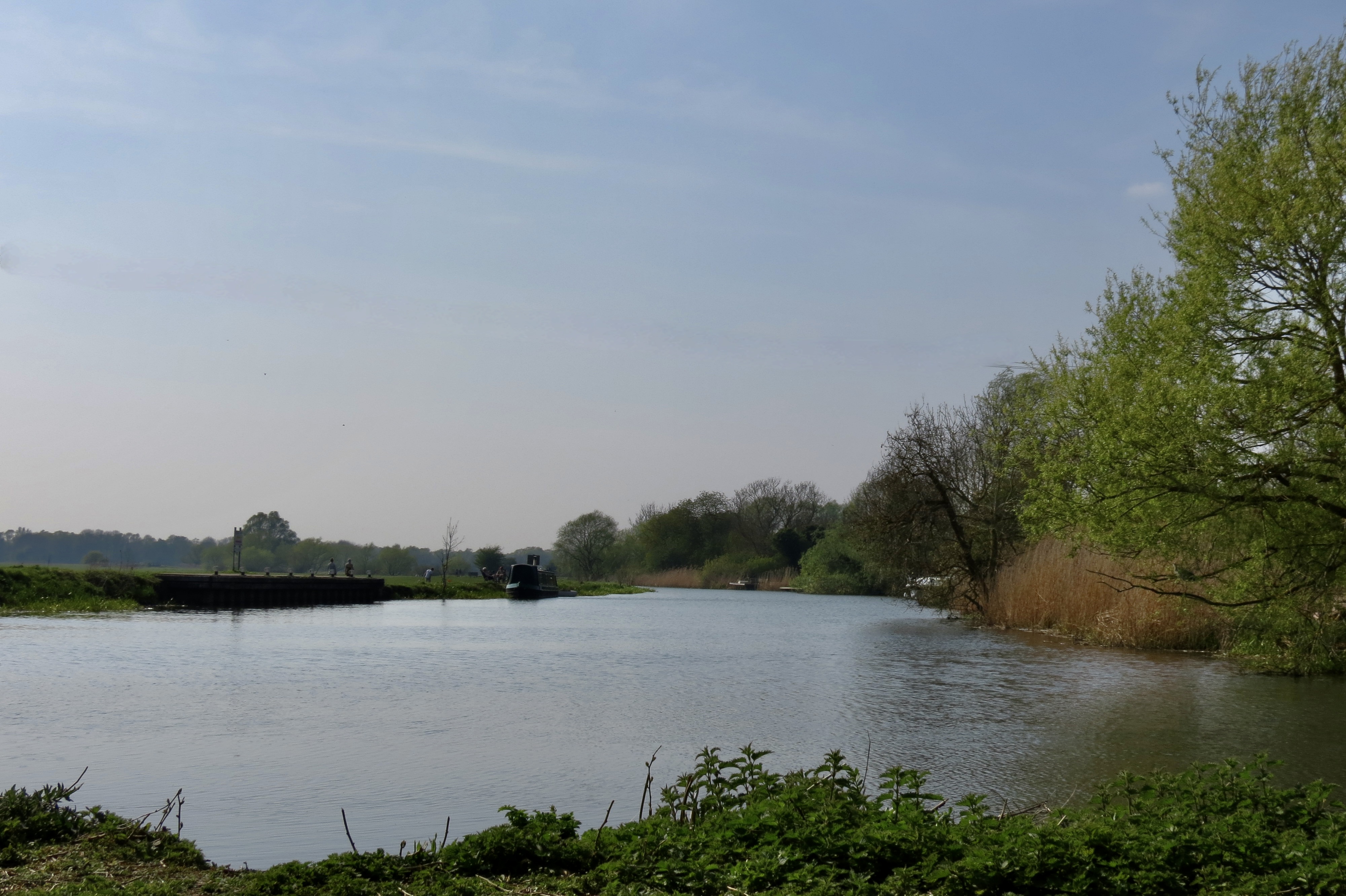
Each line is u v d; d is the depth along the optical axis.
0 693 18.67
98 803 10.33
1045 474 18.95
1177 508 17.81
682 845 6.86
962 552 42.03
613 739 14.10
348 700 18.03
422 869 6.78
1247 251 17.53
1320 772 11.74
